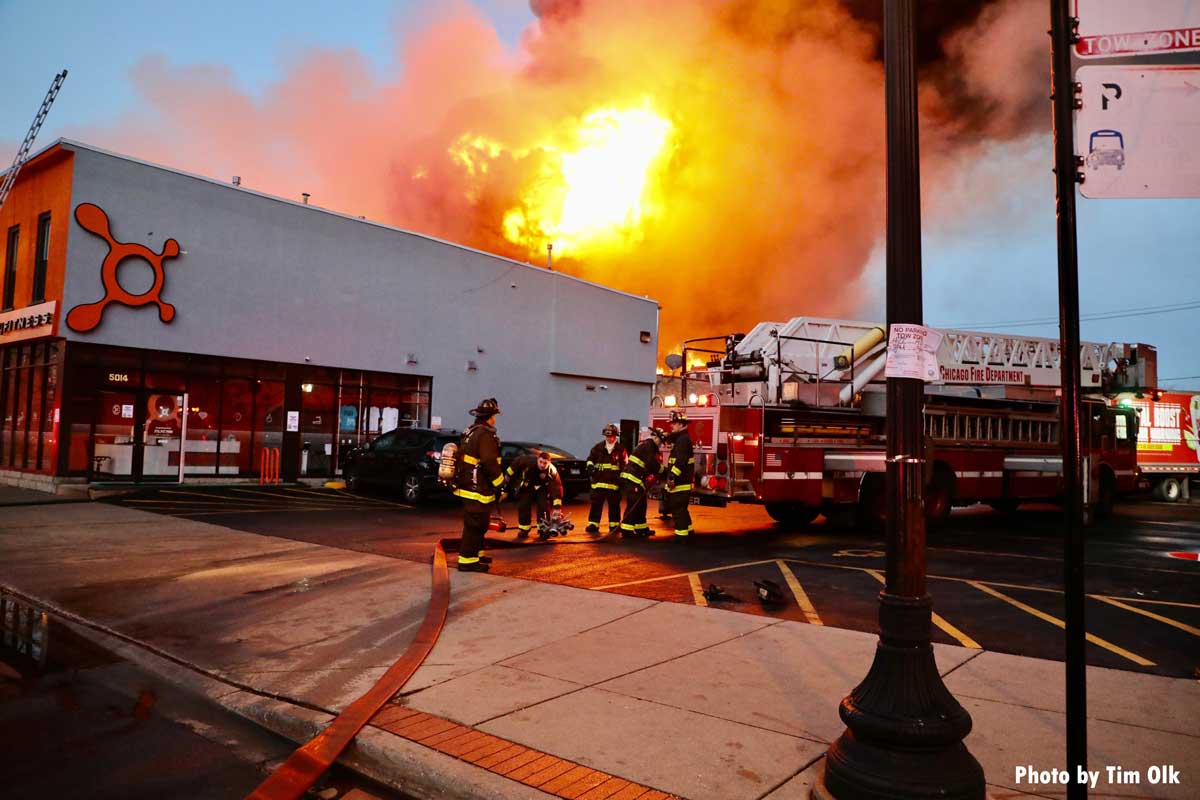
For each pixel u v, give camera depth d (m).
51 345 16.66
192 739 4.29
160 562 9.02
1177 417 22.55
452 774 3.56
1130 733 4.07
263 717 4.54
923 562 3.30
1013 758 3.73
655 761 3.69
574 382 27.09
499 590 7.58
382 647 5.76
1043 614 6.91
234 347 18.44
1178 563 10.12
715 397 12.48
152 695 4.96
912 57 3.46
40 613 6.95
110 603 7.11
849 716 3.22
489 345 24.12
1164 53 2.86
